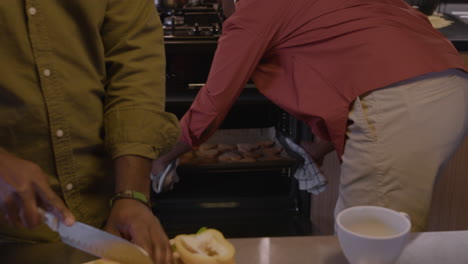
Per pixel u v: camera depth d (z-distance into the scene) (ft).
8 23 2.21
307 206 6.75
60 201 1.94
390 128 3.66
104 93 2.56
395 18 3.81
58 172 2.47
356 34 3.75
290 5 3.91
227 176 7.04
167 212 6.61
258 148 6.57
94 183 2.60
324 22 3.83
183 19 6.55
